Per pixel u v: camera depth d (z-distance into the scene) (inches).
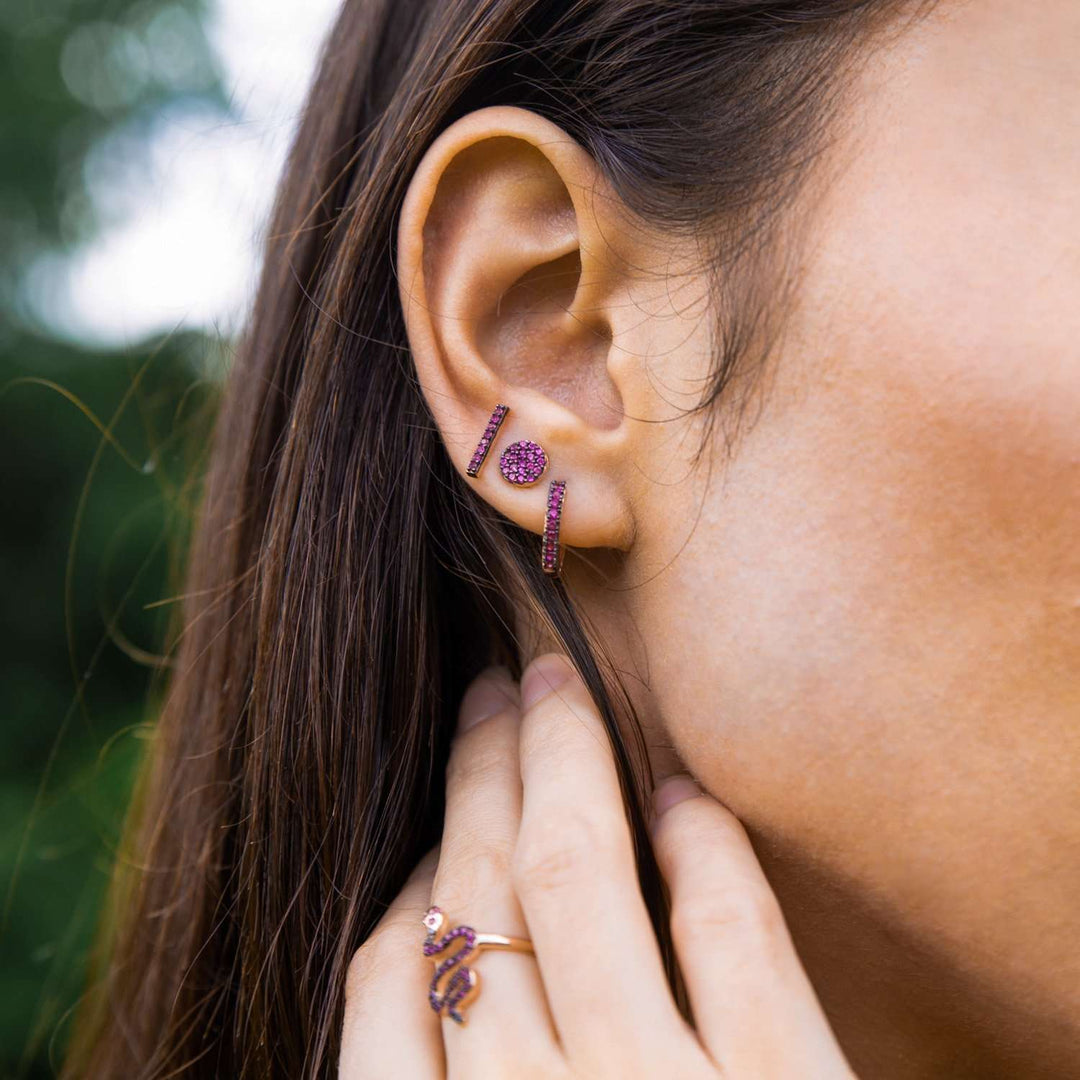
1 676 37.7
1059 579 7.2
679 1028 7.4
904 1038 8.4
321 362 9.1
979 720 7.3
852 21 7.8
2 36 43.8
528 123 8.2
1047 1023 7.9
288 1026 9.2
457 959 7.9
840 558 7.5
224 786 10.6
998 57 7.6
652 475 8.1
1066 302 7.2
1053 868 7.4
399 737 9.0
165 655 13.5
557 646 8.7
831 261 7.6
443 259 8.4
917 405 7.3
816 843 7.7
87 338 41.0
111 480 38.1
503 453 8.2
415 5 10.1
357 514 9.0
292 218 10.7
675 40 8.1
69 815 28.7
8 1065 26.8
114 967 12.5
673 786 8.2
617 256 8.2
